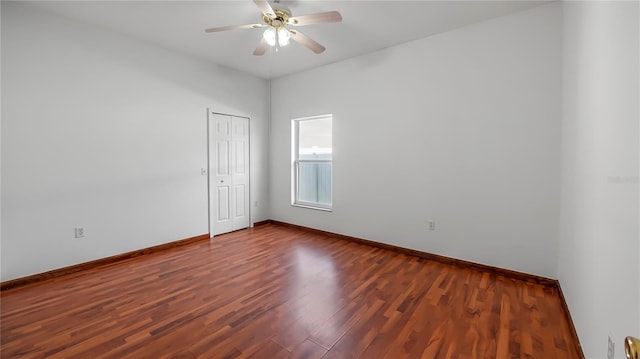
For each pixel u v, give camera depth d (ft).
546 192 8.52
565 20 7.70
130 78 10.87
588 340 4.93
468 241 10.00
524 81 8.76
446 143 10.33
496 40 9.19
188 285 8.48
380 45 11.40
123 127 10.75
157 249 11.75
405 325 6.44
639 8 3.24
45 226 9.07
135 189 11.13
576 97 6.44
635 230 3.19
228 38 10.87
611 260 3.95
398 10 8.72
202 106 13.24
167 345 5.74
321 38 10.73
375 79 12.09
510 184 9.12
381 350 5.60
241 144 15.19
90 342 5.81
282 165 16.15
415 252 11.21
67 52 9.38
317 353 5.52
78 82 9.64
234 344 5.77
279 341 5.88
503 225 9.29
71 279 8.95
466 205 10.00
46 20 8.94
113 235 10.56
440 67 10.34
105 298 7.68
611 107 4.12
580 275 5.68
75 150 9.64
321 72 13.98
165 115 11.96
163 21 9.55
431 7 8.54
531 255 8.82
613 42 4.08
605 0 4.43
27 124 8.70
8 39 8.34
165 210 12.05
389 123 11.74
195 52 12.28
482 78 9.50
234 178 14.90
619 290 3.62
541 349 5.65
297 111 15.17
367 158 12.51
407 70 11.14
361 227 12.89
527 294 7.95
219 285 8.49
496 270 9.43
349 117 13.03
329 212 14.08
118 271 9.59
